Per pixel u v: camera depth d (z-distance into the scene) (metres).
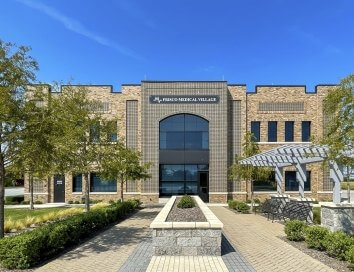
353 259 8.63
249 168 25.30
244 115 34.84
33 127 10.76
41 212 23.53
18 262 8.92
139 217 20.36
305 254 10.44
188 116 34.34
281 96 35.09
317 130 34.78
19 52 11.00
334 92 11.96
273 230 15.28
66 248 11.43
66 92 18.08
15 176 11.97
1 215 10.86
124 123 34.56
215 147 33.91
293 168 34.59
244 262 9.52
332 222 14.21
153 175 33.62
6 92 10.15
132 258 10.00
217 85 34.22
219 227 10.29
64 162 16.14
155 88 34.25
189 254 10.28
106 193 34.19
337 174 14.61
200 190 34.00
